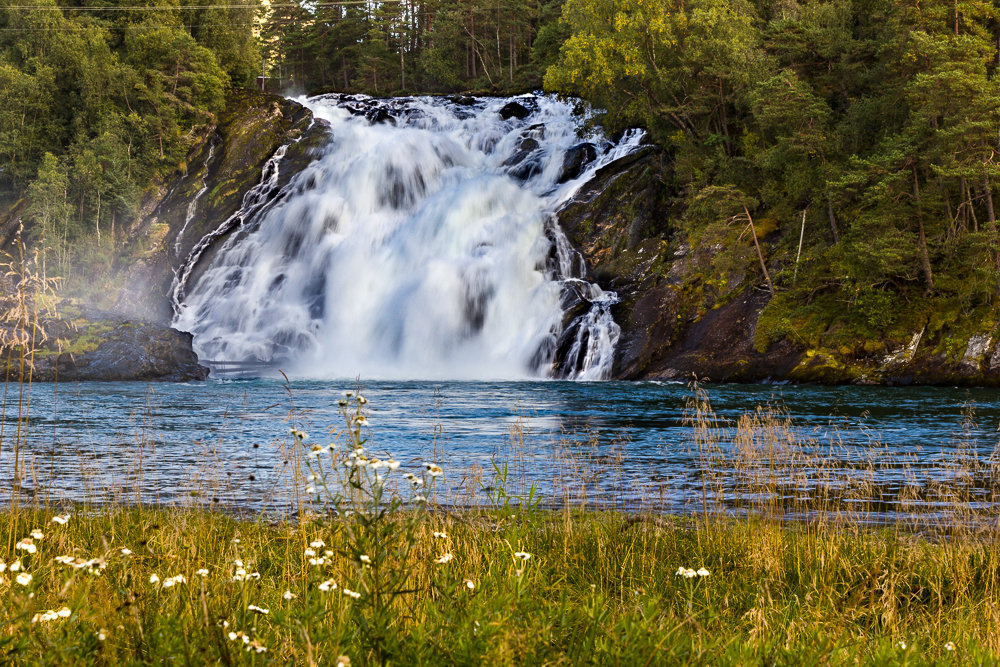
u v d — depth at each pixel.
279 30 132.75
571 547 8.84
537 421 25.09
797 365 42.41
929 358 41.16
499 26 104.06
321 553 6.88
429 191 63.88
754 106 50.91
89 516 10.41
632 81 59.00
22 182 77.75
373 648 4.28
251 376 47.47
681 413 27.44
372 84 118.25
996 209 46.38
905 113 49.06
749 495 13.46
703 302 47.22
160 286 62.84
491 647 4.34
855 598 7.21
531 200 59.09
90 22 89.38
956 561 8.30
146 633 4.38
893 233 42.88
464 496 11.91
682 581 7.79
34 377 40.72
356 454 5.03
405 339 52.16
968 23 49.75
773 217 51.47
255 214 64.31
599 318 47.66
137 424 23.67
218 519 10.26
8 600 4.83
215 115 76.81
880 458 17.58
